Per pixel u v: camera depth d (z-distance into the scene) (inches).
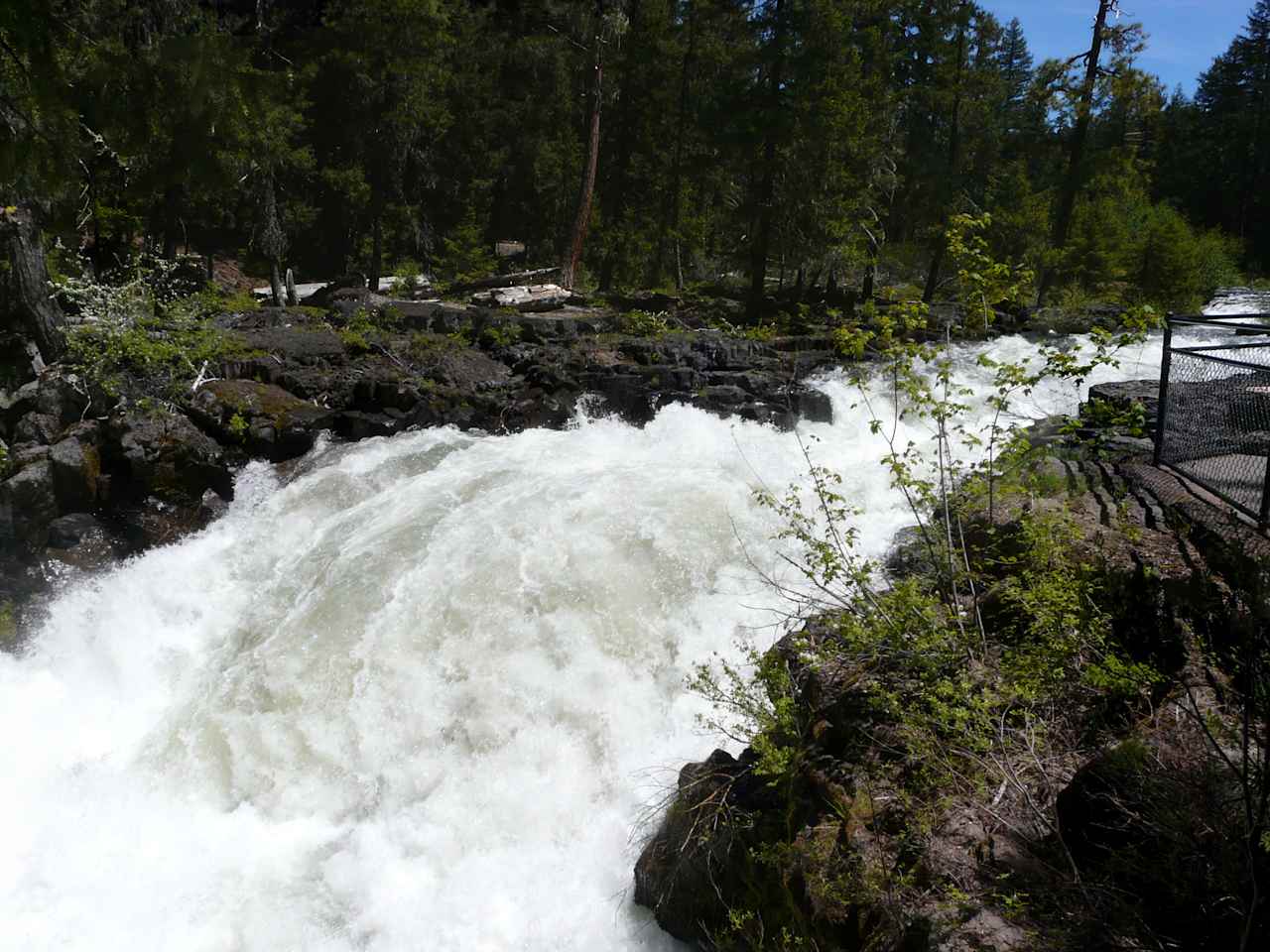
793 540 327.9
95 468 412.2
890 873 160.7
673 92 1456.7
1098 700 184.1
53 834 273.3
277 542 390.6
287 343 537.6
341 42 1209.4
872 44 1130.7
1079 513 245.9
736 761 224.8
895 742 185.3
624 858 237.6
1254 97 2277.3
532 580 319.3
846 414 511.2
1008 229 1143.0
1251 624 159.5
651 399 505.4
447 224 1608.0
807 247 1099.3
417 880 246.2
